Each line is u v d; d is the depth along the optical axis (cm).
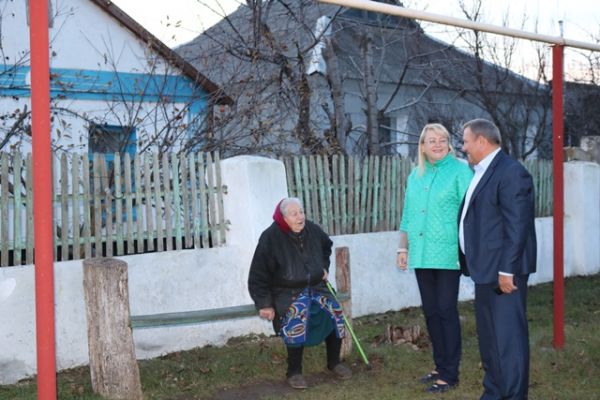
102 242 669
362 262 844
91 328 526
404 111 1686
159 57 1020
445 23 577
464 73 1650
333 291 623
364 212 864
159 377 590
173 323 554
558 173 658
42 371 432
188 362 633
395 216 896
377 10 540
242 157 726
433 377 575
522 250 470
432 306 557
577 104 1797
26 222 612
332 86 1100
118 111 1043
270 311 570
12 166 627
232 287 715
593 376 589
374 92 1147
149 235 678
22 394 549
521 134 1694
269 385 582
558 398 534
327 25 1092
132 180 700
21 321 598
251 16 1114
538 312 845
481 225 488
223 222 726
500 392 490
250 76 950
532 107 1611
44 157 420
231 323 715
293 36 1153
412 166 910
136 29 1031
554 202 662
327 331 582
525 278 486
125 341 520
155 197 681
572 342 680
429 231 542
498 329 481
